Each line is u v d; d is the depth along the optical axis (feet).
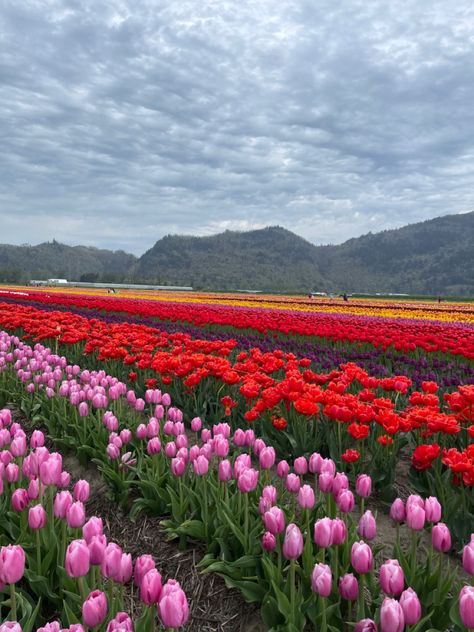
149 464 6.13
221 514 4.66
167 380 8.54
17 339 12.60
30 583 3.88
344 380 7.63
